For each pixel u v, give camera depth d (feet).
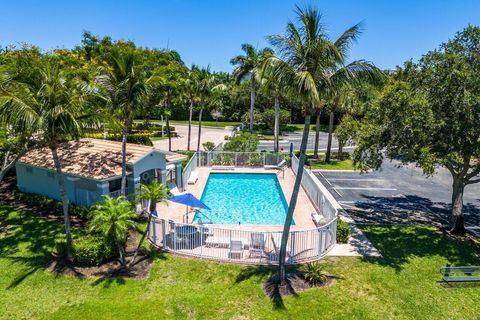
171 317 37.22
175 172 80.53
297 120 241.76
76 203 66.85
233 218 69.62
